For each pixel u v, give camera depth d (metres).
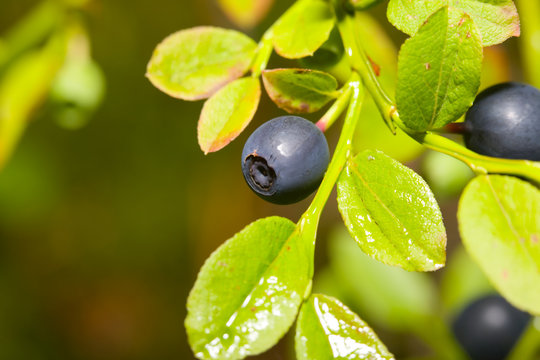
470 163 0.12
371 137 0.16
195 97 0.13
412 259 0.12
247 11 0.18
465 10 0.12
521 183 0.12
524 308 0.11
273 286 0.12
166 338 0.40
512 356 0.17
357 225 0.12
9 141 0.20
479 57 0.12
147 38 0.31
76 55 0.21
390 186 0.12
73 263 0.39
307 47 0.13
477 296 0.18
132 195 0.37
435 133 0.13
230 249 0.12
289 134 0.12
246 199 0.35
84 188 0.37
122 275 0.40
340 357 0.12
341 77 0.15
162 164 0.36
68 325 0.39
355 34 0.13
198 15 0.26
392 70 0.16
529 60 0.17
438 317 0.19
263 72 0.12
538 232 0.11
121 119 0.34
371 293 0.19
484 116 0.12
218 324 0.12
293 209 0.35
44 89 0.20
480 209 0.11
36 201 0.35
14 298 0.39
